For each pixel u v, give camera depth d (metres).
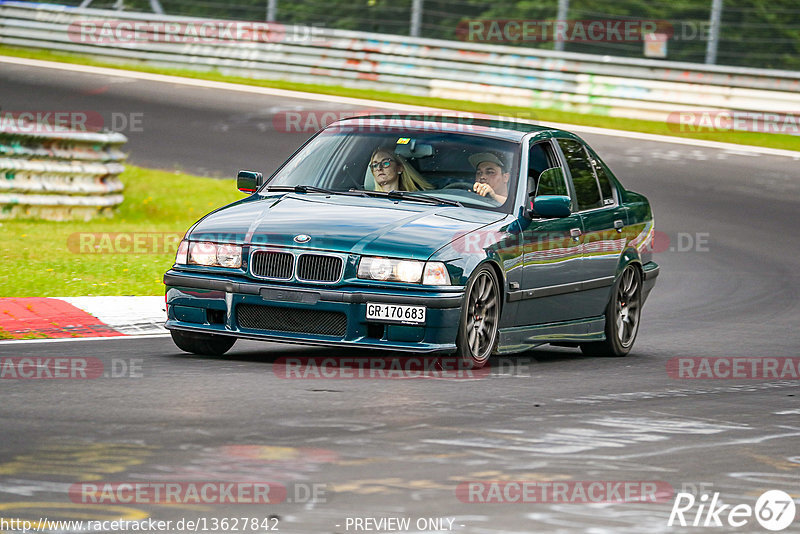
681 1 97.88
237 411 17.16
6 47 85.19
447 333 20.86
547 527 12.30
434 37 113.75
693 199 53.97
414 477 13.97
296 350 23.80
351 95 74.06
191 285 21.58
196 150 59.09
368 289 20.72
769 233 48.94
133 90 72.25
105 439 15.20
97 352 22.38
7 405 17.09
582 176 25.58
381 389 19.38
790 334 30.30
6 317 25.55
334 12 109.56
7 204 43.47
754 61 97.38
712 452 16.09
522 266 22.78
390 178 23.53
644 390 21.02
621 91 71.81
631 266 26.67
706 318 32.94
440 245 21.03
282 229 21.42
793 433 17.62
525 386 20.59
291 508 12.58
